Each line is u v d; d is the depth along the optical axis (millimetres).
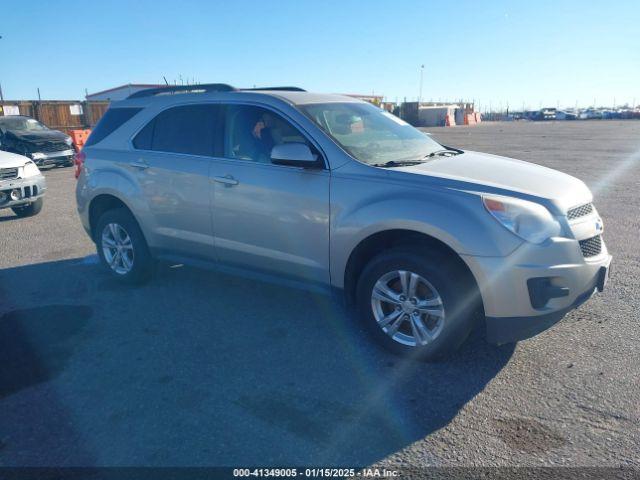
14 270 6062
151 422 3125
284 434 2996
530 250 3320
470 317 3582
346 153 3986
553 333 4137
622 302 4715
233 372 3684
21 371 3736
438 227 3451
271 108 4387
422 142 4824
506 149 21578
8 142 16281
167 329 4379
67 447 2916
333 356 3889
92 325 4480
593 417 3072
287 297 5047
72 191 12117
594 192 10531
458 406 3227
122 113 5469
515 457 2764
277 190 4176
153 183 4980
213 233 4660
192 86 5141
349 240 3842
